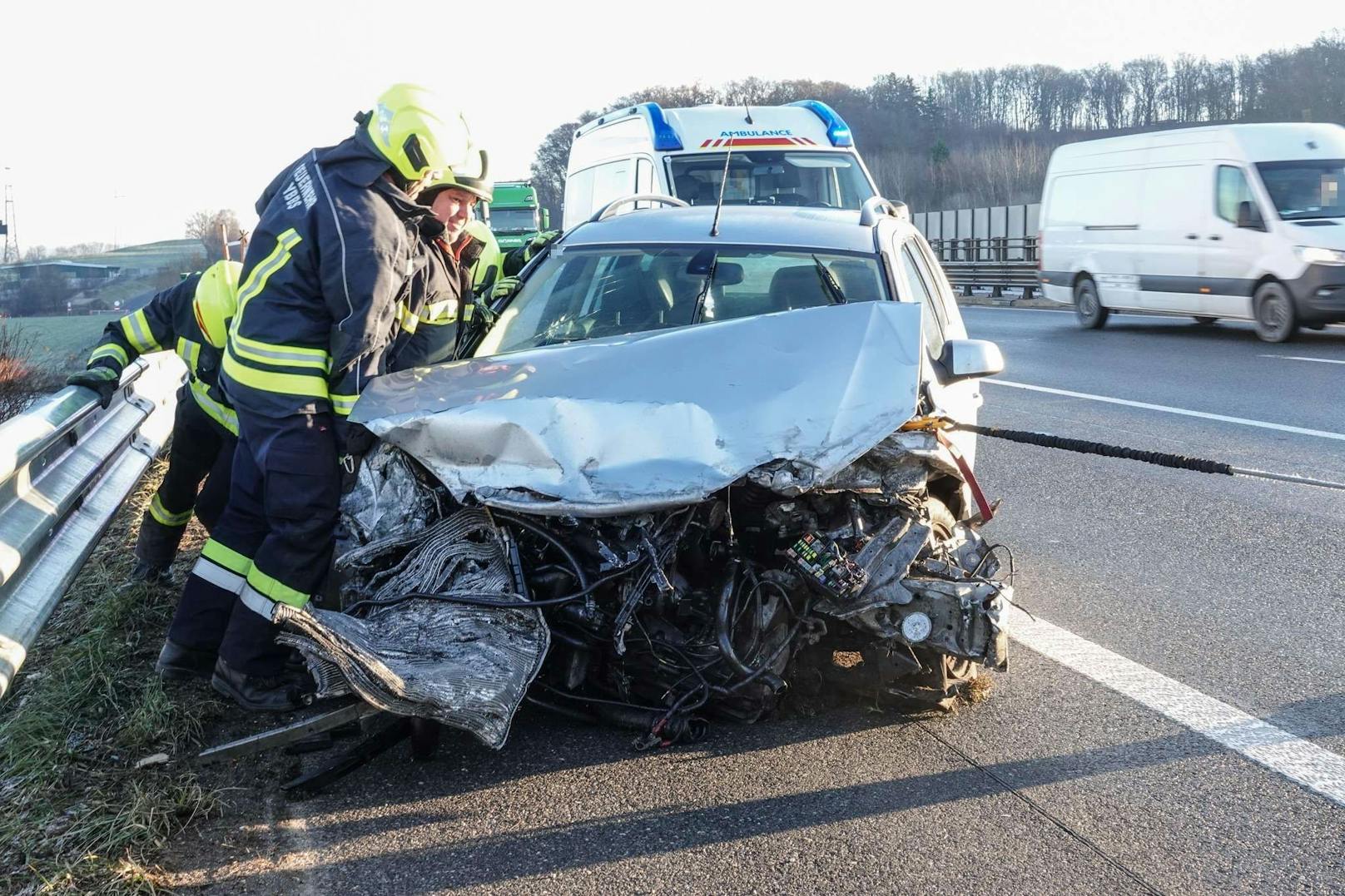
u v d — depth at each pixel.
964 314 25.14
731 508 4.29
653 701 4.33
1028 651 5.32
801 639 4.30
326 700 4.44
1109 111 93.62
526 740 4.27
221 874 3.39
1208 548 7.04
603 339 4.72
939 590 4.16
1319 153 16.86
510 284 5.60
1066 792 3.91
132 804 3.67
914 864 3.45
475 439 4.12
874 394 4.15
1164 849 3.55
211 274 5.21
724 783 3.95
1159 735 4.37
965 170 83.88
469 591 4.07
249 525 4.56
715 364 4.30
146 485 8.32
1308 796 3.90
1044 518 7.84
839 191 13.45
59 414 5.14
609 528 4.09
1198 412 11.52
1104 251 19.47
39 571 4.79
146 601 5.59
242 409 4.33
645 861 3.46
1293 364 14.61
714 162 13.27
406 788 3.92
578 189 16.45
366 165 4.37
